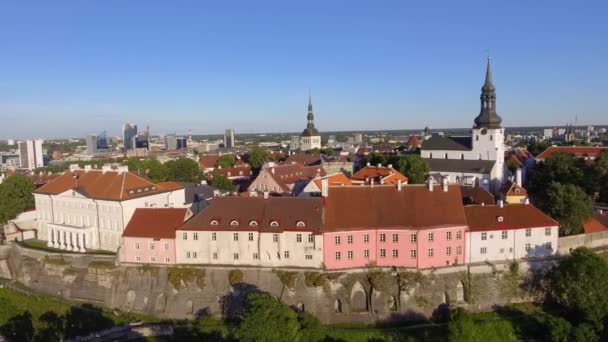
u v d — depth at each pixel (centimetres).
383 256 10512
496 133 18775
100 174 13762
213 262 10794
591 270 9475
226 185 19025
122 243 11219
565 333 8819
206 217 11006
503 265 10525
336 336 9212
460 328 9012
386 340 9231
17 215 14850
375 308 10100
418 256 10300
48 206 13938
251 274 10388
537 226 10844
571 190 11975
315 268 10350
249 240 10631
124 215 12381
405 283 10088
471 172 18512
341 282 10188
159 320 10456
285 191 16362
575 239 11362
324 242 10319
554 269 10456
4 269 13288
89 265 11425
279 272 10281
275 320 7956
